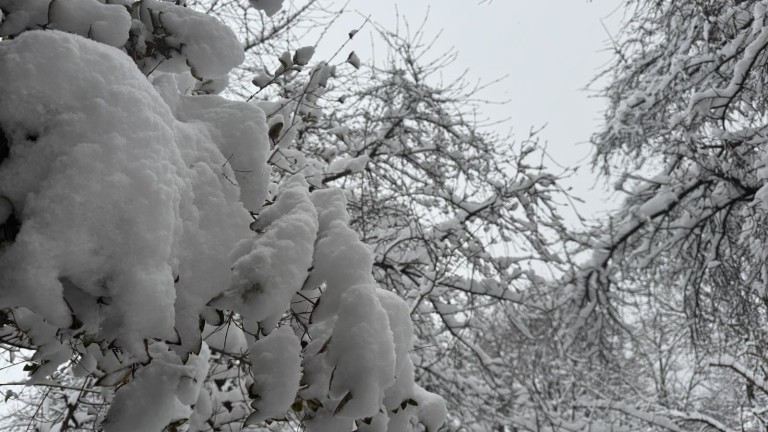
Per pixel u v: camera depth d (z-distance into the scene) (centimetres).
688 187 779
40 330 170
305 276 146
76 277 119
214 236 146
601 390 840
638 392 788
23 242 114
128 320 121
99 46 136
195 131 159
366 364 141
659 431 791
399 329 168
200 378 194
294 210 156
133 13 171
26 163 121
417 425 189
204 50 171
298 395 154
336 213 166
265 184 166
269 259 142
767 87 651
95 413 295
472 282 580
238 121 168
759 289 703
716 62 702
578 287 844
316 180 341
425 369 583
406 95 621
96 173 121
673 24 808
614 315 885
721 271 762
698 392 997
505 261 594
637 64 879
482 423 648
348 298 147
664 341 921
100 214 120
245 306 140
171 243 130
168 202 128
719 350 749
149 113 133
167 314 124
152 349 165
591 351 855
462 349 664
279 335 150
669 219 784
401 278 593
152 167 128
